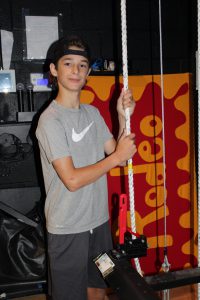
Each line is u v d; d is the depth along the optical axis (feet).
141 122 6.77
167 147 6.89
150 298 2.64
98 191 4.76
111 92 6.64
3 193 6.43
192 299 6.44
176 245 7.04
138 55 7.16
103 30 6.97
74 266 4.61
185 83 6.86
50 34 6.72
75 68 4.42
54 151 4.19
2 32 6.51
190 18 7.19
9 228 5.94
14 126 6.23
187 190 7.00
